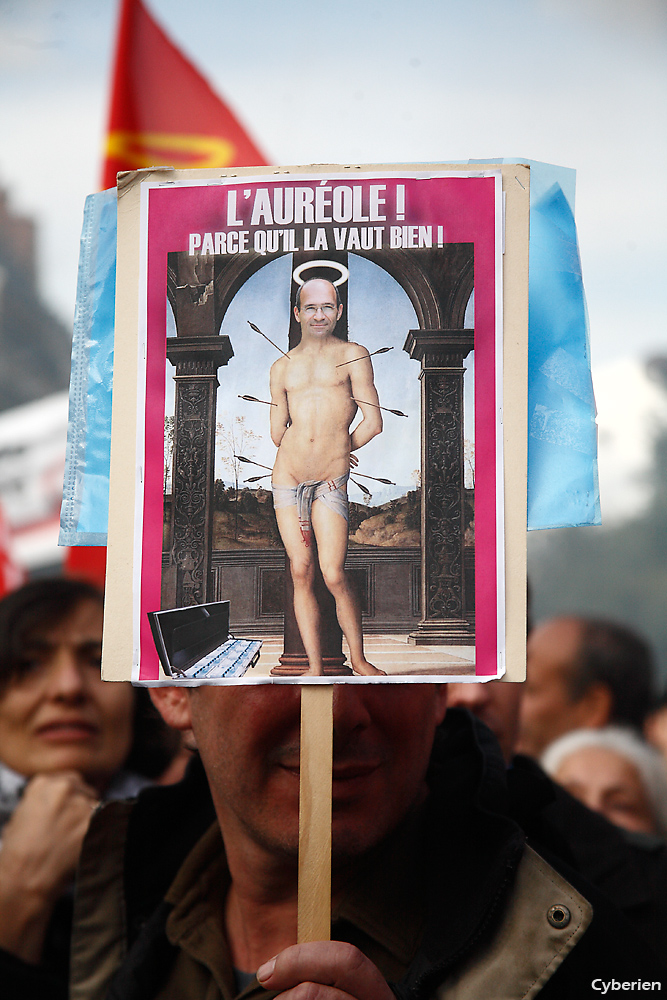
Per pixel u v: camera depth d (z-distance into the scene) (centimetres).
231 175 107
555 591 755
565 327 108
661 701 267
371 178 106
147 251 107
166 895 127
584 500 105
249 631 100
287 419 103
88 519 109
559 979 107
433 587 99
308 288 105
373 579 100
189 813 139
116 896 138
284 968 91
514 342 102
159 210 108
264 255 106
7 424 520
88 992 133
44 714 189
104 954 135
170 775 196
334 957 91
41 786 181
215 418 104
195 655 100
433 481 101
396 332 103
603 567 756
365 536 101
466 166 105
